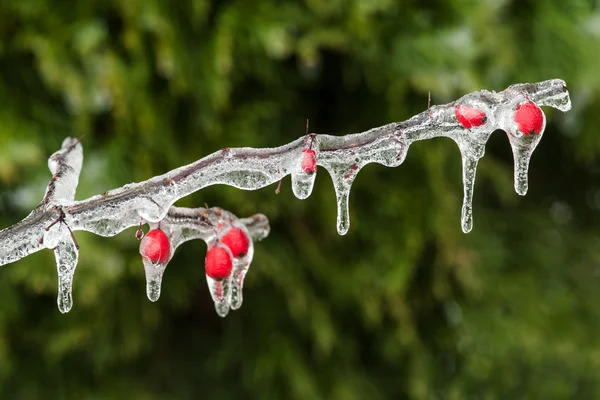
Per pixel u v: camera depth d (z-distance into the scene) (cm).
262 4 103
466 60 104
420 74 105
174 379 120
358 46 105
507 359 128
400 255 113
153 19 95
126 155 102
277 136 113
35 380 114
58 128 104
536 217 140
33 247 63
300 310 112
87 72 99
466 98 63
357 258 116
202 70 102
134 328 112
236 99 110
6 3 98
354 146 63
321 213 113
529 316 126
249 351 119
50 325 112
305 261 114
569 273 137
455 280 127
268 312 119
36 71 104
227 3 105
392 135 63
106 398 114
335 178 63
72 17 99
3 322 107
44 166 102
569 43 115
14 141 98
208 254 65
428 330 128
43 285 100
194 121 107
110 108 103
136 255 102
